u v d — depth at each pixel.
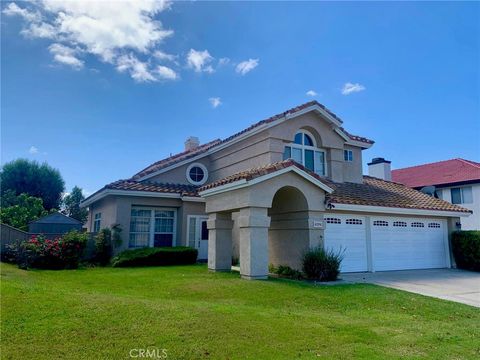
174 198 20.23
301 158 19.44
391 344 6.40
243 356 5.48
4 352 5.07
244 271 12.55
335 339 6.46
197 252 18.81
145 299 8.48
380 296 10.46
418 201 20.22
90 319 6.45
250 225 12.53
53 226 23.25
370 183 22.94
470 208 31.23
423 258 19.44
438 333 7.25
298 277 13.40
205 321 6.79
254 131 18.66
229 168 21.12
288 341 6.19
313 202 14.03
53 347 5.32
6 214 27.81
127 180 20.41
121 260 16.89
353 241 17.19
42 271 14.72
